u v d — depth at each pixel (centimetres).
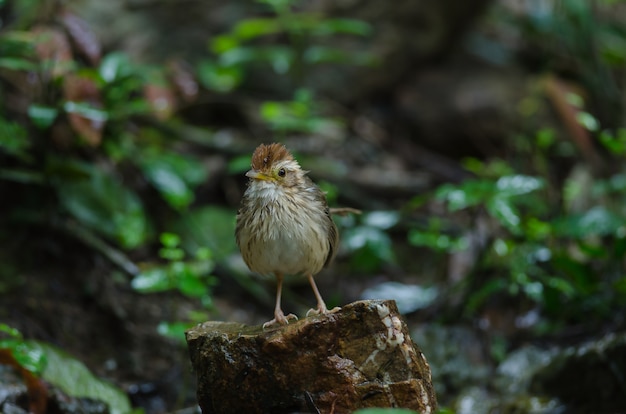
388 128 1741
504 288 1240
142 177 1357
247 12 1639
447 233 1403
